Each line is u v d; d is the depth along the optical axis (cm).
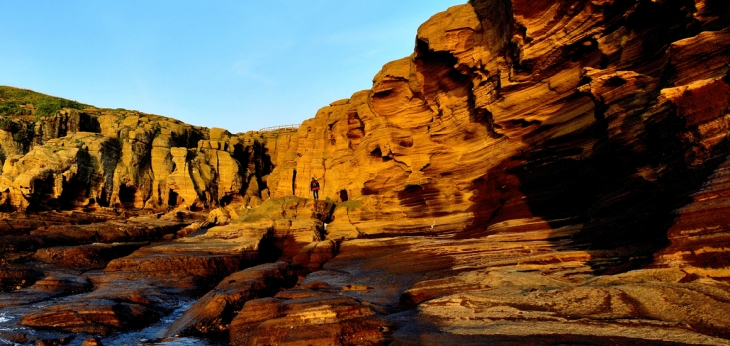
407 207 3136
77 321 1470
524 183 2203
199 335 1388
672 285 899
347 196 3797
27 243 2855
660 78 1408
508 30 2308
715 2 1291
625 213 1375
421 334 914
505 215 2216
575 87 2056
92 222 3922
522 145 2352
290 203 3469
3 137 4262
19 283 2139
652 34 1664
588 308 924
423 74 3147
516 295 1111
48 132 4644
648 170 1350
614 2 1805
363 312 1182
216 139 5559
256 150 5844
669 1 1542
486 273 1405
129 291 1930
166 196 4828
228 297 1584
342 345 961
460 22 2730
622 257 1277
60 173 3925
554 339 768
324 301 1246
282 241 3162
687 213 991
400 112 3369
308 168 4428
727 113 1038
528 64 2238
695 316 786
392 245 2644
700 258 934
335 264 2575
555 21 2066
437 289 1329
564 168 2002
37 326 1441
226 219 4175
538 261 1481
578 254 1440
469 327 926
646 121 1345
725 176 962
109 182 4409
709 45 1141
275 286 2002
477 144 2766
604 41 1875
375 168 3444
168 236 3766
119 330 1466
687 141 1132
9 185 3631
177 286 2173
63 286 2069
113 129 4988
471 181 2730
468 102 2867
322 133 4462
